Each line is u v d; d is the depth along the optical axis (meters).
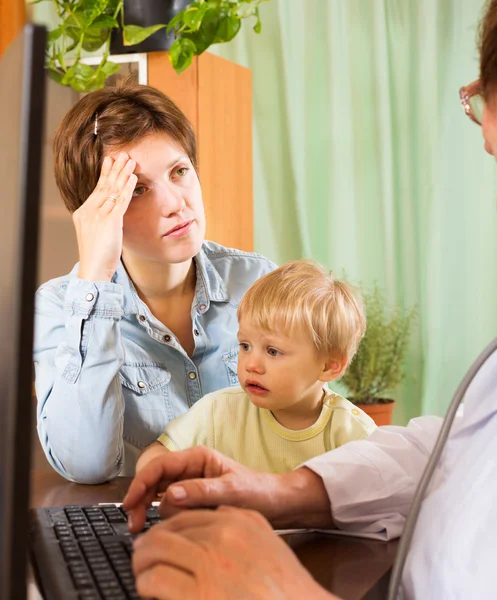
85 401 1.12
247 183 2.39
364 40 3.00
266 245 3.10
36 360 1.24
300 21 3.02
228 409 1.18
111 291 1.15
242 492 0.74
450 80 2.96
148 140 1.20
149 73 1.97
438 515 0.69
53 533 0.70
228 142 2.25
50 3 2.25
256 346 1.12
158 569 0.52
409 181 3.02
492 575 0.62
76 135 1.23
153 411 1.30
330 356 1.14
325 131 3.06
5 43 1.33
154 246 1.23
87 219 1.17
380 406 2.69
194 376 1.34
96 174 1.23
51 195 2.10
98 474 1.12
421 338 3.03
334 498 0.78
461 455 0.73
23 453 0.42
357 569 0.70
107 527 0.73
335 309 1.12
